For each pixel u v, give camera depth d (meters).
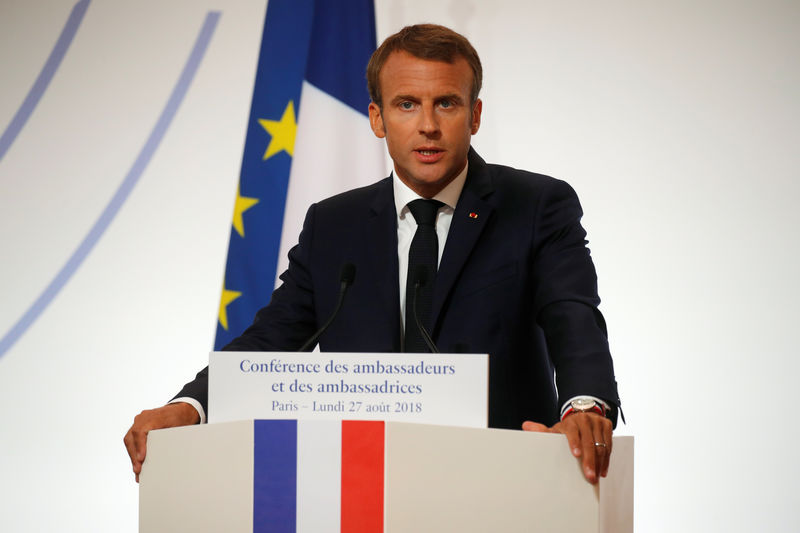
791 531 8.85
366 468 3.49
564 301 4.50
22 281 9.90
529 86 9.60
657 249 9.27
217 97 10.04
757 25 9.33
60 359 9.80
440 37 4.72
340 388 3.64
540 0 9.66
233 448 3.60
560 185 5.09
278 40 9.72
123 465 9.66
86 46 10.15
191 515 3.64
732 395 9.03
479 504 3.35
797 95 9.20
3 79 10.13
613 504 3.52
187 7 10.16
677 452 9.05
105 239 9.93
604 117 9.48
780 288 9.05
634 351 9.20
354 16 9.69
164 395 9.73
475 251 4.85
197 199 9.93
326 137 9.52
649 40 9.48
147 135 10.03
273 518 3.54
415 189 5.01
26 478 9.66
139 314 9.84
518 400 4.75
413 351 4.71
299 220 9.42
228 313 9.30
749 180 9.20
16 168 10.02
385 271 4.91
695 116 9.34
